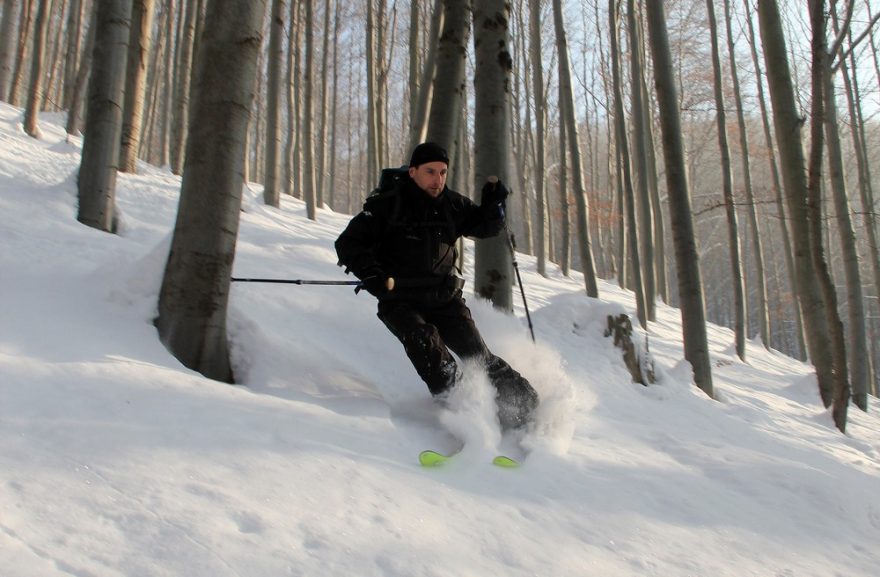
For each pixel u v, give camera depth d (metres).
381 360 4.03
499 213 3.40
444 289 3.26
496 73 4.96
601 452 3.27
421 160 3.21
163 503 1.78
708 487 3.08
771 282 36.44
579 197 11.60
